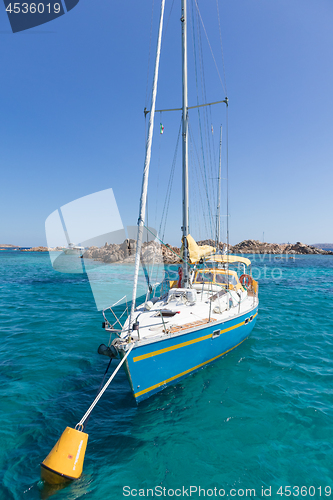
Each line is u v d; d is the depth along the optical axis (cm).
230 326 707
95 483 369
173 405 544
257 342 890
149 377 536
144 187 470
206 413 519
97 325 1077
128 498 346
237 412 522
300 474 386
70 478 364
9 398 564
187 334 584
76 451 380
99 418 507
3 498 343
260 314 1270
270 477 381
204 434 464
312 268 4162
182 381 624
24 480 371
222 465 401
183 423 492
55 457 373
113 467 397
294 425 486
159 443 443
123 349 486
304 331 1010
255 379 643
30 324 1087
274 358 762
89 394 592
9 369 696
